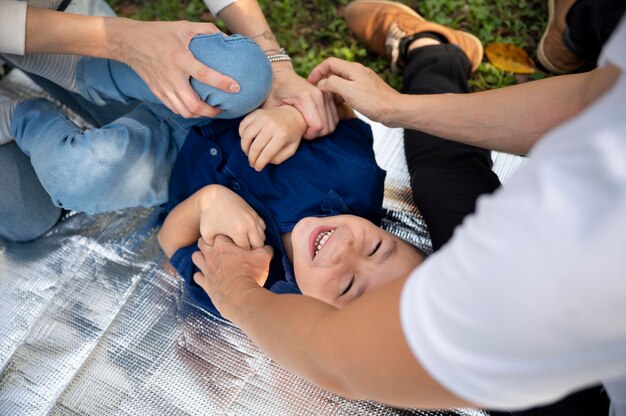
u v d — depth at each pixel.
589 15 2.00
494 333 0.53
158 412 1.58
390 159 1.98
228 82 1.38
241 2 1.71
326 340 0.80
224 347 1.66
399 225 1.84
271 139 1.51
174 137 1.74
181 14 2.48
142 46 1.41
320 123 1.60
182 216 1.59
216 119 1.69
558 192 0.47
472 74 2.32
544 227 0.48
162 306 1.75
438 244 1.55
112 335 1.71
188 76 1.40
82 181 1.56
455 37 2.20
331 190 1.60
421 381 0.67
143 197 1.69
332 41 2.46
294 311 0.95
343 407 1.55
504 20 2.44
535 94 1.23
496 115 1.29
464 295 0.54
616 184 0.45
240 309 1.14
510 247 0.50
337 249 1.43
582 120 0.49
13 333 1.72
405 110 1.42
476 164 1.65
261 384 1.60
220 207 1.52
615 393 0.83
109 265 1.82
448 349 0.57
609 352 0.51
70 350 1.69
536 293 0.49
